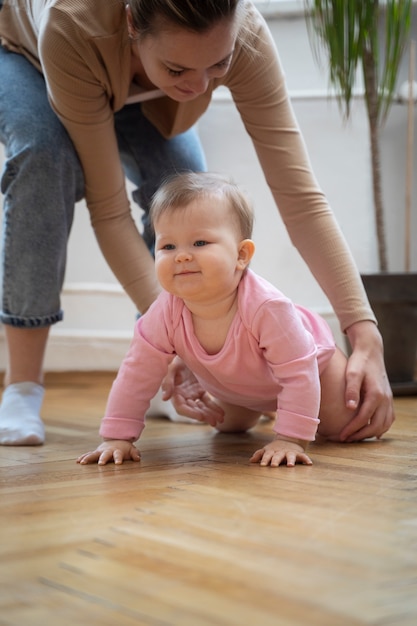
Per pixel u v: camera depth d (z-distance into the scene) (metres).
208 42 1.16
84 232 2.95
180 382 1.46
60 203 1.49
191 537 0.80
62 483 1.09
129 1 1.22
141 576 0.68
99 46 1.34
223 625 0.57
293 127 1.50
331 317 2.82
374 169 2.45
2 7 1.59
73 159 1.49
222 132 2.83
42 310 1.53
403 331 2.35
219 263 1.21
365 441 1.45
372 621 0.58
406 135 2.90
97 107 1.43
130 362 1.30
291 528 0.83
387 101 2.42
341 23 2.32
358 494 0.99
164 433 1.63
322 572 0.69
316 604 0.61
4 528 0.85
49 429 1.69
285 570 0.69
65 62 1.35
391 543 0.77
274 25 2.81
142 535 0.81
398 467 1.17
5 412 1.52
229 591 0.64
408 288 2.32
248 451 1.37
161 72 1.23
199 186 1.25
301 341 1.25
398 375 2.37
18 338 1.55
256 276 1.29
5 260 1.51
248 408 1.51
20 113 1.48
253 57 1.42
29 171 1.46
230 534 0.81
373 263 2.87
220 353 1.28
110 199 1.53
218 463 1.23
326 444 1.41
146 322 1.31
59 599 0.63
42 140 1.46
